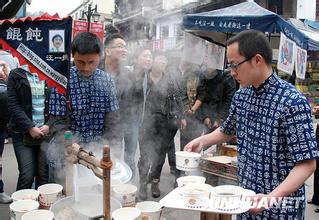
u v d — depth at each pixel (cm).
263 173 127
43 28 136
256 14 295
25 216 103
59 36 136
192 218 235
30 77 225
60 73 138
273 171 125
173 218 233
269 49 123
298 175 116
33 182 231
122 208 107
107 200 96
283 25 293
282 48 297
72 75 158
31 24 136
